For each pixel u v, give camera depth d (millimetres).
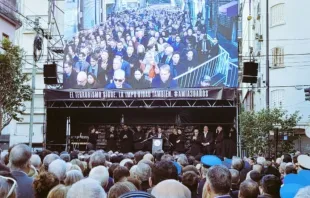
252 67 23125
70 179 6211
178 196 4273
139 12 24953
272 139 25203
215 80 24172
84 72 25328
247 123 25453
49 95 24484
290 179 6855
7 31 31156
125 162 9070
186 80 24359
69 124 27391
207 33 24297
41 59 36156
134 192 3713
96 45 25328
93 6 25453
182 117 27750
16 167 6145
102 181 6551
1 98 24172
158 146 24750
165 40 24625
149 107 24531
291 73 32000
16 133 43500
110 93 24234
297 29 32125
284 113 26969
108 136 26547
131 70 24844
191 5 24453
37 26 28281
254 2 38781
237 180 7578
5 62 23938
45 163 8180
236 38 24141
